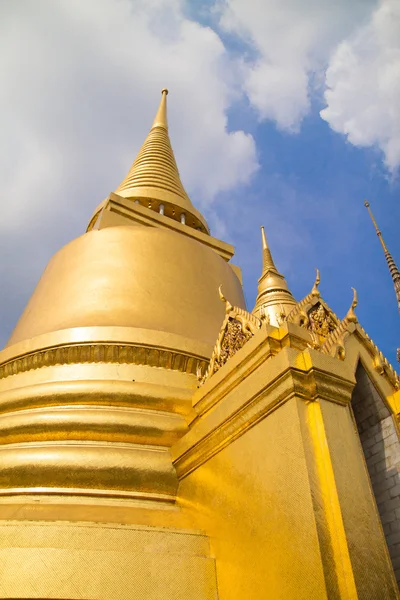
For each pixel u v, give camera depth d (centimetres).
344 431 497
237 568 502
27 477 632
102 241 1091
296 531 444
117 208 1330
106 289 967
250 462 532
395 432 605
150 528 534
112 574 487
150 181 1653
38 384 768
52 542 498
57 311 957
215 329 996
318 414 492
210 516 570
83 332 818
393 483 586
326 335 686
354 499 450
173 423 711
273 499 484
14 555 484
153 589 490
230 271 1243
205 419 623
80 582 475
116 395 733
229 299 1130
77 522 523
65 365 807
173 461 660
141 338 815
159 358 814
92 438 688
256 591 468
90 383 745
